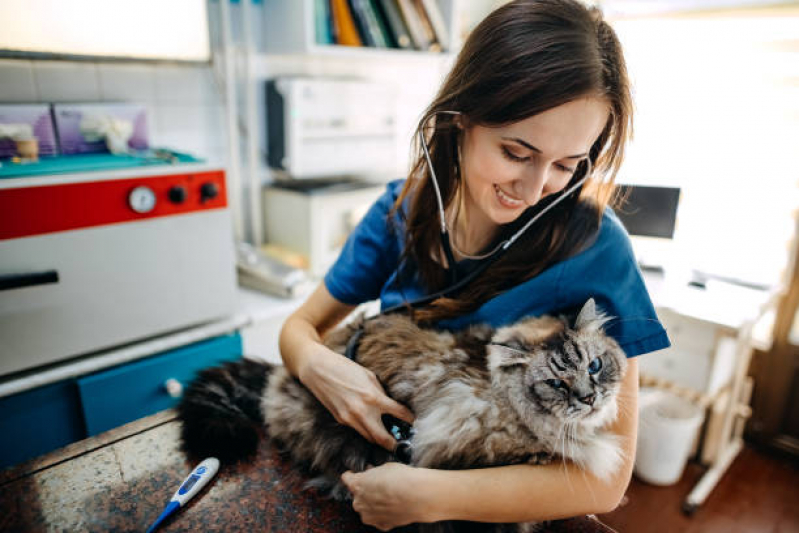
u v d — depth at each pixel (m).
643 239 2.09
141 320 1.46
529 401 0.69
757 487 2.14
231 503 0.68
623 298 0.71
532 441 0.68
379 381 0.75
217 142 2.07
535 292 0.73
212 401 0.87
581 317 0.70
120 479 0.72
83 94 1.70
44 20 1.45
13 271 1.22
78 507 0.67
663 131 2.18
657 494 2.08
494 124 0.61
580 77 0.57
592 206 0.72
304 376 0.78
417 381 0.73
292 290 1.85
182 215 1.47
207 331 1.61
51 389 1.36
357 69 2.39
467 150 0.70
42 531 0.63
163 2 1.64
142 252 1.42
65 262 1.29
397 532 0.66
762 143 2.00
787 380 2.25
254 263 1.94
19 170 1.24
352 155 2.23
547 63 0.57
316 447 0.75
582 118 0.59
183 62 1.72
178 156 1.58
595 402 0.68
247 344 1.77
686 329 2.06
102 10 1.54
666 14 2.07
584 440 0.68
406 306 0.83
